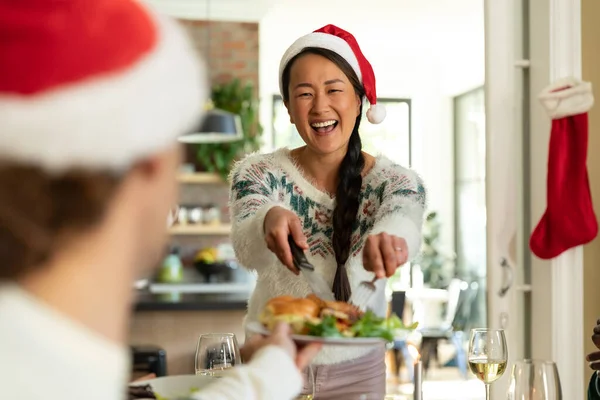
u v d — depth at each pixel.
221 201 7.23
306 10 7.18
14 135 0.50
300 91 1.81
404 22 7.60
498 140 3.22
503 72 3.22
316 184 1.85
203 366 1.55
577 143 3.03
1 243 0.51
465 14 7.28
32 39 0.52
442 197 9.13
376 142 9.12
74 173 0.52
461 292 8.20
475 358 1.82
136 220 0.59
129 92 0.54
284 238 1.50
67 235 0.54
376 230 1.61
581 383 3.11
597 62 3.21
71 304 0.54
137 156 0.56
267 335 1.17
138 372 4.21
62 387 0.53
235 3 7.02
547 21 3.12
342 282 1.70
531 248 3.09
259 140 7.17
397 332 1.21
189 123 0.60
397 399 1.78
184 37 0.61
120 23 0.56
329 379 1.64
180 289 6.68
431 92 9.08
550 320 3.11
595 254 3.17
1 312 0.52
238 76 7.19
